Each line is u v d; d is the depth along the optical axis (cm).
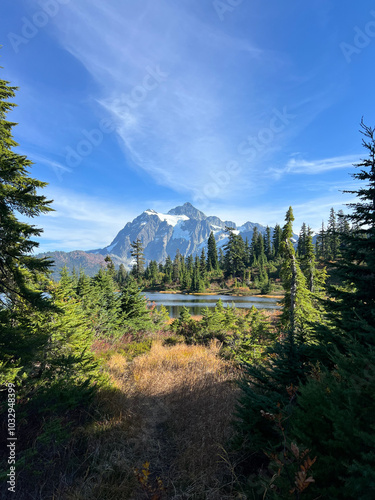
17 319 576
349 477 200
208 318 1762
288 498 219
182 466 386
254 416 372
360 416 223
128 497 337
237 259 9831
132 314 1705
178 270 11800
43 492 333
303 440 251
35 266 530
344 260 545
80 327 779
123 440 459
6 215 489
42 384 523
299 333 512
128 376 831
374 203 530
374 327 418
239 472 360
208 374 835
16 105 768
